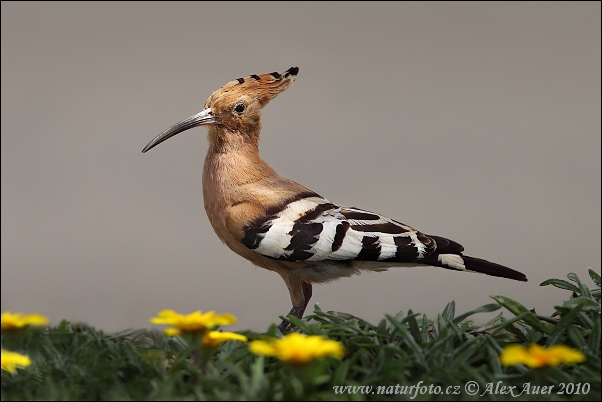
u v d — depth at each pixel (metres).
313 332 5.74
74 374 5.25
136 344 6.31
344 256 8.72
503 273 8.63
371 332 5.85
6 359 4.85
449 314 6.32
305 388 4.70
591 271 6.70
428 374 5.00
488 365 5.44
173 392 5.00
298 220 8.84
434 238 8.83
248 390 4.78
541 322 5.92
